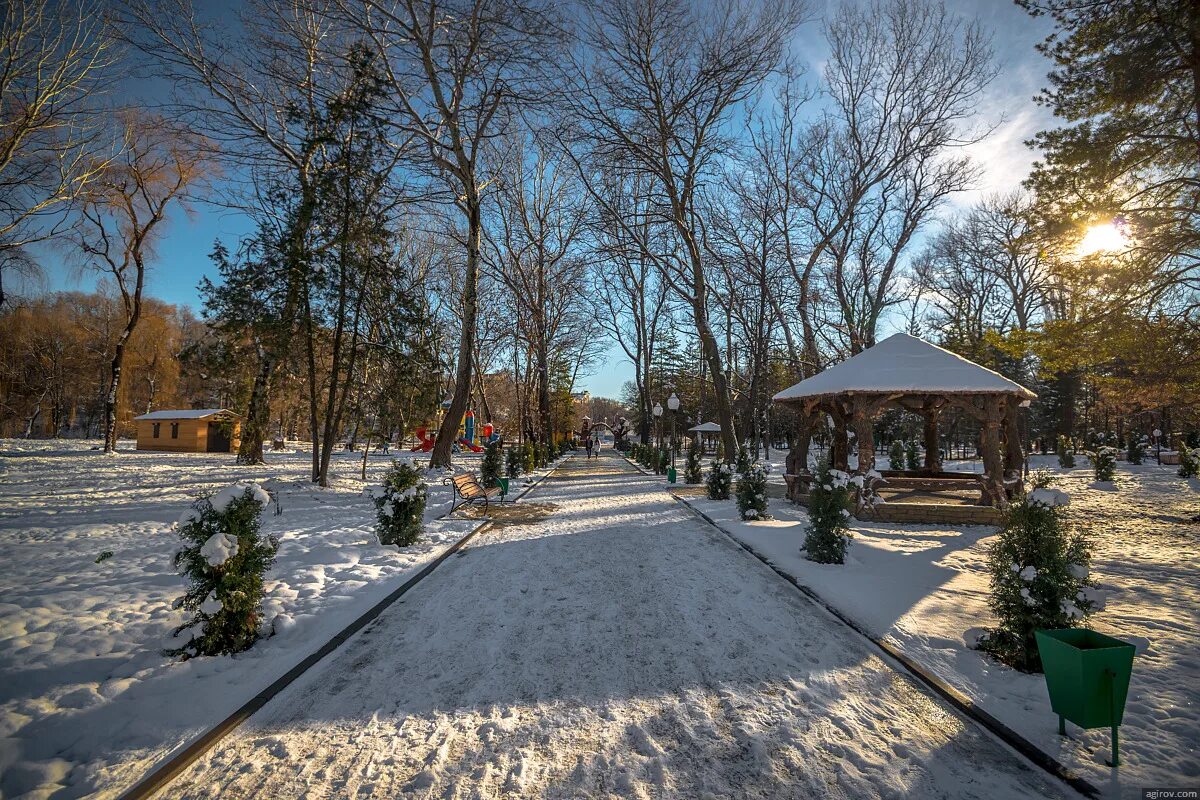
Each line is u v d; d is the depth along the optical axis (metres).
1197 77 10.39
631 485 19.38
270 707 3.57
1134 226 11.40
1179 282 11.48
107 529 8.87
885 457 41.12
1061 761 2.95
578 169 20.92
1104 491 17.17
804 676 4.06
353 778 2.86
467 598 5.98
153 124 20.59
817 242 26.03
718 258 22.45
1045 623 3.94
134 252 27.03
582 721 3.42
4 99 17.95
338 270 14.00
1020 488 11.42
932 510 10.99
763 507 10.86
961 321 38.62
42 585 5.85
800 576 6.69
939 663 4.21
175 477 16.44
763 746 3.14
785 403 14.62
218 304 13.11
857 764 2.98
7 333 40.66
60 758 2.95
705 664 4.27
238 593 4.23
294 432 44.34
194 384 47.88
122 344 27.28
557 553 8.20
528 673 4.11
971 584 6.38
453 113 18.41
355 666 4.22
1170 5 9.97
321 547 7.91
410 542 8.42
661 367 52.94
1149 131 11.43
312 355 14.87
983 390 11.03
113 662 4.07
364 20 16.09
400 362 14.98
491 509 12.85
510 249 31.20
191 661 4.09
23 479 15.48
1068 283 12.52
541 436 33.12
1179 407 13.51
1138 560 7.80
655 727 3.35
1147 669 4.14
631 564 7.51
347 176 13.75
